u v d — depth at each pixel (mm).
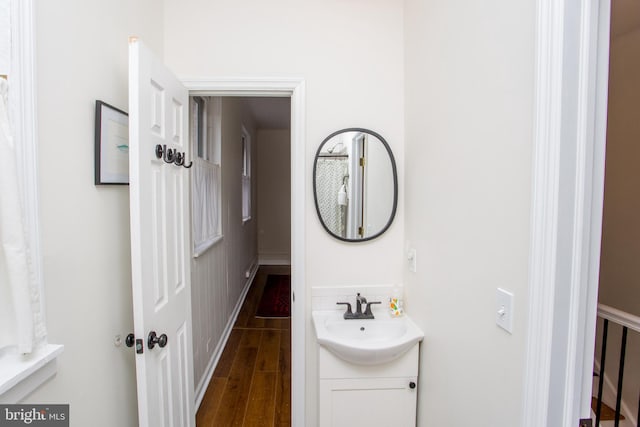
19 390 753
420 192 1528
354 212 1761
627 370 2074
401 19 1733
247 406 2113
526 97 828
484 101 1010
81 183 996
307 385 1783
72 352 954
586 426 776
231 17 1668
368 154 1748
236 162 3789
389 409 1524
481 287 1035
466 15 1108
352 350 1407
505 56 909
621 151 2121
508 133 899
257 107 4793
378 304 1800
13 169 712
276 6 1687
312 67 1709
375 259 1791
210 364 2490
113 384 1178
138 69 1084
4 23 726
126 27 1275
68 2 934
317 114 1723
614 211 2162
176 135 1491
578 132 734
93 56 1058
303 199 1733
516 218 868
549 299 763
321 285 1777
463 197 1140
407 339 1446
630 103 2070
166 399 1344
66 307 927
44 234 839
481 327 1036
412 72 1609
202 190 2342
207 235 2457
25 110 771
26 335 740
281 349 2891
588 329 775
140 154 1104
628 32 2074
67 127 931
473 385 1087
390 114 1747
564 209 745
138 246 1104
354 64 1726
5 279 726
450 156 1229
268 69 1688
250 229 5258
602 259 2230
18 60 754
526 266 830
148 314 1164
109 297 1153
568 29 724
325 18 1708
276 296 4367
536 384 796
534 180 786
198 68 1660
